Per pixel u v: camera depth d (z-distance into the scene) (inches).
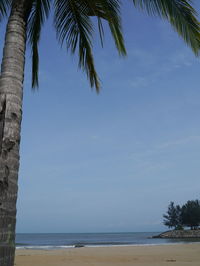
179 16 225.5
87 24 256.1
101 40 243.9
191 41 231.0
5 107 163.0
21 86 177.8
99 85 267.9
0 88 170.1
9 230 142.8
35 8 253.3
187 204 3698.3
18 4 196.7
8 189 148.1
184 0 223.6
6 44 183.6
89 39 260.4
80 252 912.9
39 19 258.7
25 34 197.6
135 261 635.5
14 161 155.7
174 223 3905.0
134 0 233.6
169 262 610.2
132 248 1111.0
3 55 181.3
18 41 186.1
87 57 263.9
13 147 157.5
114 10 243.3
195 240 2421.3
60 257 729.6
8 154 154.3
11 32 187.0
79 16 253.0
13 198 149.5
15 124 162.9
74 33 259.6
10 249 140.7
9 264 138.3
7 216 143.8
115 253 864.3
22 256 753.0
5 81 170.6
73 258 704.4
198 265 557.6
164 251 924.6
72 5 245.1
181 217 3750.0
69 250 1037.2
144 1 230.4
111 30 250.7
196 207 3590.1
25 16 200.7
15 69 176.2
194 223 3558.1
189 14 225.9
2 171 149.9
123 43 253.0
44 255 787.4
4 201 144.9
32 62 272.4
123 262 616.7
